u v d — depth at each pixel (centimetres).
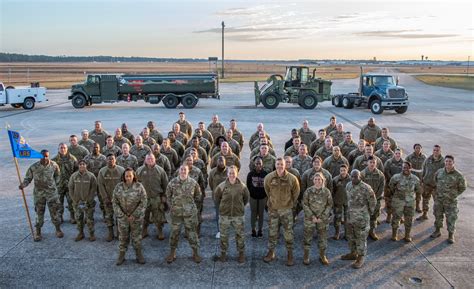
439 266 724
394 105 2767
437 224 834
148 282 680
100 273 709
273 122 2412
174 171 1044
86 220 827
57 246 810
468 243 815
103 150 1058
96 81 3058
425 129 2194
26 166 1426
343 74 9894
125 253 770
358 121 2467
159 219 838
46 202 827
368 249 790
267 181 732
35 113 2822
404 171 802
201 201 856
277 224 736
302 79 3048
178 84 3056
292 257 736
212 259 758
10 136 834
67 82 6206
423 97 4256
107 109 3075
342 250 793
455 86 6012
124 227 728
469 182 1224
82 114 2777
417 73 11400
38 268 725
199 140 1152
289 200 725
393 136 1980
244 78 7319
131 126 2259
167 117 2620
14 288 660
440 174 820
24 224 917
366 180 816
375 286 663
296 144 1016
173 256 749
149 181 820
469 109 3153
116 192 722
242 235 736
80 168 807
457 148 1717
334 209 835
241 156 1565
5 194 1122
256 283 675
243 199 729
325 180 807
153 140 1141
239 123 2370
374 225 826
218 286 666
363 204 714
